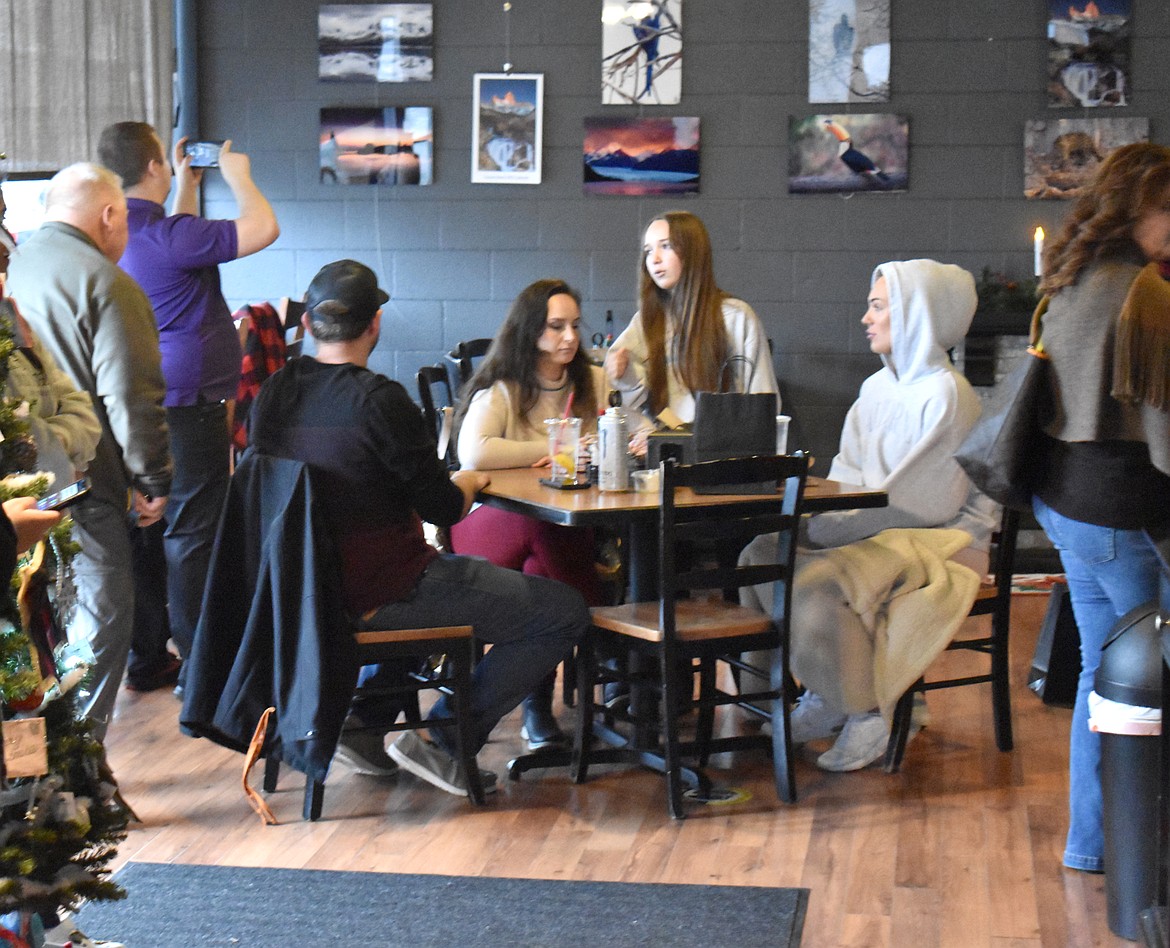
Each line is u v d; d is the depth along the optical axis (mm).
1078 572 2938
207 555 4641
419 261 7020
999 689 3969
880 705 3742
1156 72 6656
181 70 6945
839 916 2924
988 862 3201
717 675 5027
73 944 2246
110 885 2133
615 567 4367
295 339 6465
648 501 3494
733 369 4258
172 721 4355
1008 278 6793
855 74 6773
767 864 3193
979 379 6531
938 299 4020
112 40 5891
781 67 6809
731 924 2865
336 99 6961
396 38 6902
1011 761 3918
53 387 3125
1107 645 2828
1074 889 3049
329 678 3297
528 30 6867
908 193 6828
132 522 4559
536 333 4055
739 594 4195
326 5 6906
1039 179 6723
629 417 4262
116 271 3691
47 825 2020
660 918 2896
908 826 3432
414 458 3371
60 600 2387
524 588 3537
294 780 3771
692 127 6836
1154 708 2721
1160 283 2594
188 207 4988
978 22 6715
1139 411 2645
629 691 4281
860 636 3775
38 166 5410
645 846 3305
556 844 3320
